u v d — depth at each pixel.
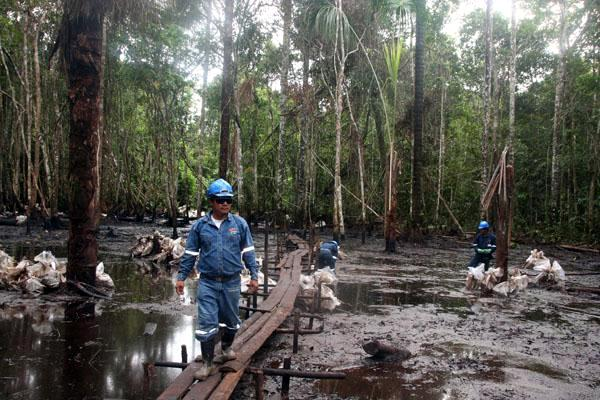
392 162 18.23
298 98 24.48
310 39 21.08
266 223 8.32
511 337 6.73
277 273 11.24
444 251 19.55
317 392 4.57
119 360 5.20
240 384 4.72
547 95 28.41
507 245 10.55
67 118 24.19
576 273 13.93
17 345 5.56
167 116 25.86
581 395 4.71
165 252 13.65
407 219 23.09
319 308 7.94
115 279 10.51
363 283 11.16
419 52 20.50
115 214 31.27
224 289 4.31
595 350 6.26
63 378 4.64
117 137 27.94
